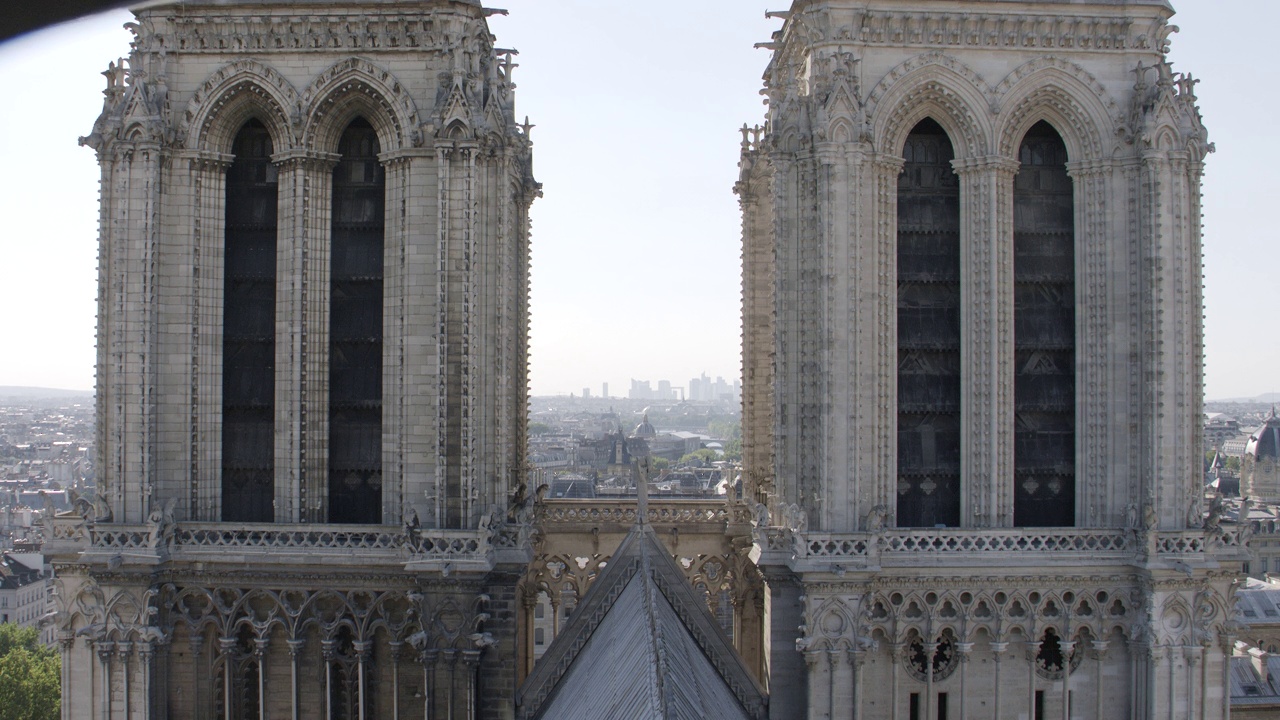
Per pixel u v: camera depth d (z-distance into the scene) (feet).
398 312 166.30
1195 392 162.50
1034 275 172.45
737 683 167.73
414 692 164.14
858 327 160.35
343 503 172.14
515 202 193.77
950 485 171.83
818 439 160.15
